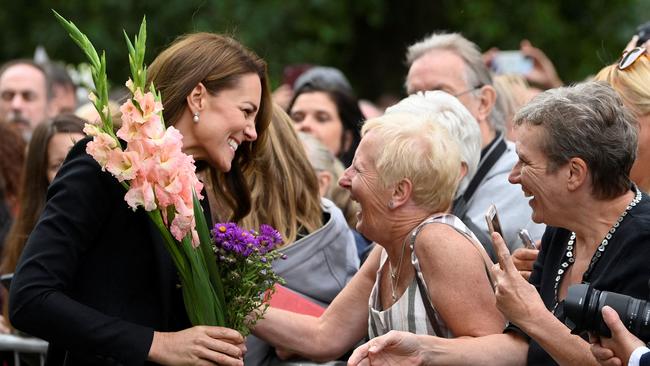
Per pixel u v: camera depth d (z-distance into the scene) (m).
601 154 6.20
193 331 6.52
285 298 7.93
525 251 7.21
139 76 6.27
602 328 5.69
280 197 8.26
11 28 23.84
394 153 6.84
